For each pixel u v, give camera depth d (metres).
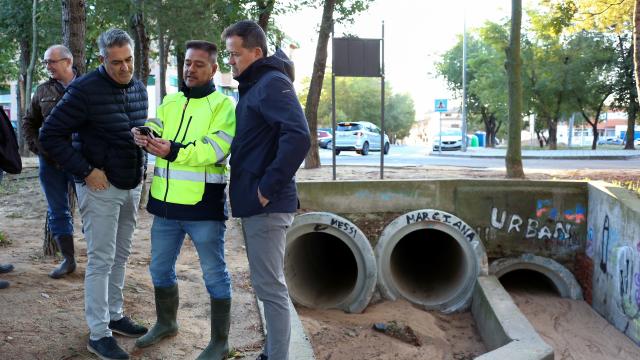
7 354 4.00
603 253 8.54
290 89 3.60
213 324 4.29
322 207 9.12
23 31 20.84
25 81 22.52
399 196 9.23
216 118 3.98
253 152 3.65
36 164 17.48
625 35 33.03
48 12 16.45
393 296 8.85
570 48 34.00
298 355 4.76
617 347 7.39
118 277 4.49
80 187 4.01
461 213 9.34
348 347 6.69
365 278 8.48
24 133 5.56
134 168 4.09
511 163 13.56
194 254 7.53
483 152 32.03
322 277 9.93
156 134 3.98
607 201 8.41
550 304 8.95
